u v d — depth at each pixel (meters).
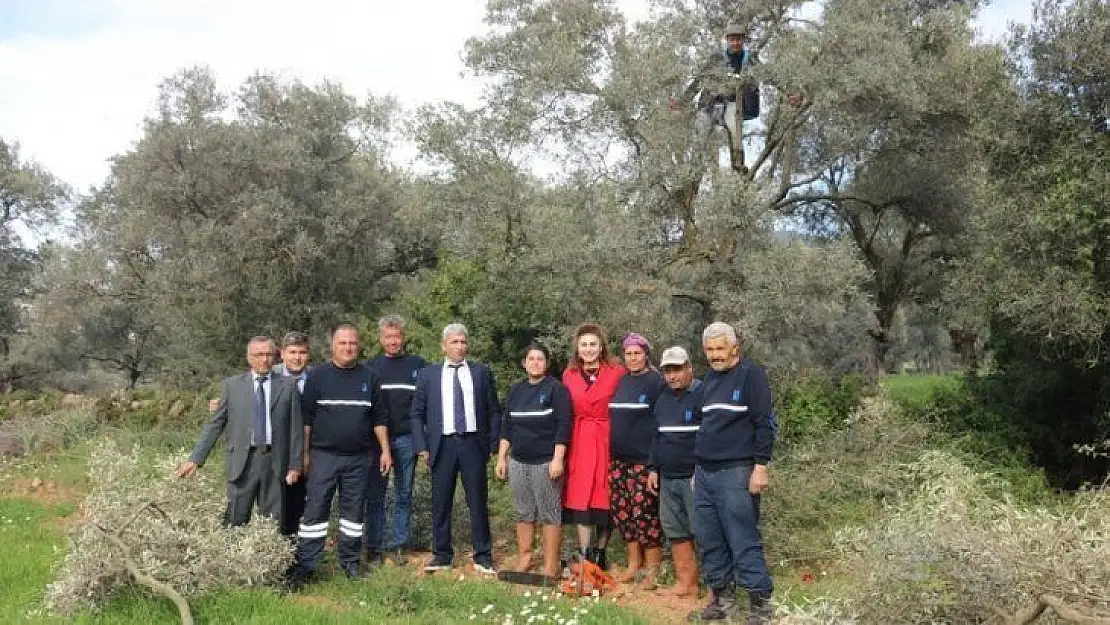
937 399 11.09
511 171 11.09
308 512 6.89
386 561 7.62
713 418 6.11
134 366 30.30
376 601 6.23
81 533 6.21
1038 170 9.12
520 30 12.02
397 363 8.00
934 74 11.48
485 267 11.56
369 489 7.69
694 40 10.98
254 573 6.21
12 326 32.88
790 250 9.85
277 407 6.77
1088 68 8.98
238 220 18.17
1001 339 10.70
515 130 11.02
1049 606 4.47
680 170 10.15
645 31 11.03
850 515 7.89
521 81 11.41
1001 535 4.94
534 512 7.35
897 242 19.58
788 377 10.73
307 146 20.42
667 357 6.56
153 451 11.83
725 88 10.65
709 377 6.28
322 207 19.98
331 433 6.94
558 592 6.76
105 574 5.93
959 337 18.69
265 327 18.58
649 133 10.09
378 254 21.77
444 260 12.82
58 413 14.27
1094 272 8.71
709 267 10.60
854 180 16.34
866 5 10.80
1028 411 10.49
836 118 11.70
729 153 11.61
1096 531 5.29
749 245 10.10
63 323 20.97
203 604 5.85
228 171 19.36
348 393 6.99
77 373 32.31
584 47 12.03
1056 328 8.98
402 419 7.91
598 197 10.80
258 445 6.73
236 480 6.74
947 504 5.36
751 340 9.78
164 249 19.80
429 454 7.47
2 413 15.67
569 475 7.28
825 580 6.98
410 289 21.06
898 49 10.62
